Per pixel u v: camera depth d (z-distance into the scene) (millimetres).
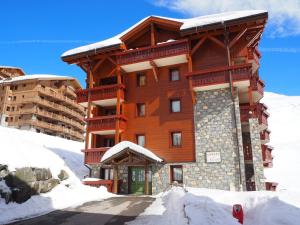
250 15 17797
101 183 19531
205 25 18984
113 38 23562
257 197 11023
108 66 24250
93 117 22203
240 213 8648
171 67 21766
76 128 59750
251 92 18797
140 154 18188
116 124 21094
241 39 20344
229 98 19094
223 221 8016
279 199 9820
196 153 18875
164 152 20062
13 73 57469
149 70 22516
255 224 9094
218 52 20500
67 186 17062
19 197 12633
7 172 12977
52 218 11023
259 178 16953
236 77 18359
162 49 20812
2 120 47438
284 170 39906
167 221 9281
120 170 20688
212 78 19000
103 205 13922
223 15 20016
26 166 14633
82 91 23344
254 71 22297
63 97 53875
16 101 48750
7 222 10383
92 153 21266
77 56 23328
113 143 23125
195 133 19266
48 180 15648
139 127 21500
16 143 17766
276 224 7859
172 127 20344
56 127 50719
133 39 23578
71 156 24484
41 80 49938
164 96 21328
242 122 18906
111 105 23969
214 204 9820
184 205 9805
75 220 10523
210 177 18094
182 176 19047
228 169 17797
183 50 20078
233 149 18016
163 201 14250
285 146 53500
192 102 20250
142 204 13805
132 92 22578
